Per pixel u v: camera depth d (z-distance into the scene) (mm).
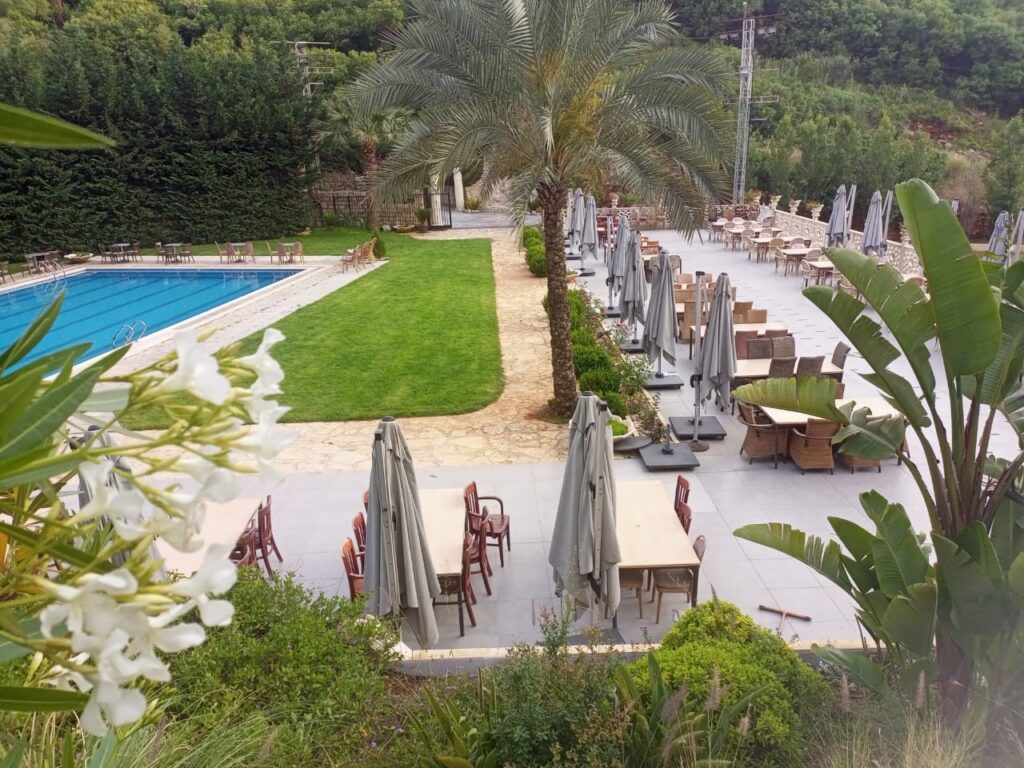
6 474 1009
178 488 1025
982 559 3779
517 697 3830
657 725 3670
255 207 31328
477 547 6531
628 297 13773
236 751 3395
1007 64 53688
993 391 3877
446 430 10625
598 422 5637
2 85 26656
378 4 43906
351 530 7902
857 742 3688
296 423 11000
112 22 37812
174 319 19859
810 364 10031
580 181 10789
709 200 9992
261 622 4707
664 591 6148
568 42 9273
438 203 33875
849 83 54375
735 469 9070
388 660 4836
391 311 18188
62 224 27719
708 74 9562
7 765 1729
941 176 36719
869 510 4184
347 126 33500
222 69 30031
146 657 867
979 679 4281
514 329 16156
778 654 4617
